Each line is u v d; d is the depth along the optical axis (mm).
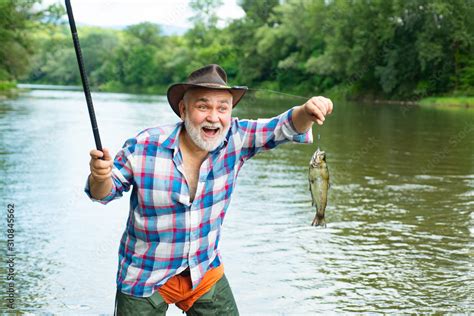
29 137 16094
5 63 47969
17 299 4906
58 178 10000
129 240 3213
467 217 7719
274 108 32031
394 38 39406
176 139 3096
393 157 13125
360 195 8984
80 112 26875
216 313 3357
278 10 52781
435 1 35250
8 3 46219
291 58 48812
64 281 5340
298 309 4793
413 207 8242
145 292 3182
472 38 35844
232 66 57344
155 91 66875
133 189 3166
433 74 38062
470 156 13352
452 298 5070
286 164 12289
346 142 16062
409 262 5945
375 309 4828
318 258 6020
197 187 3098
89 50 70875
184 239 3139
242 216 7625
